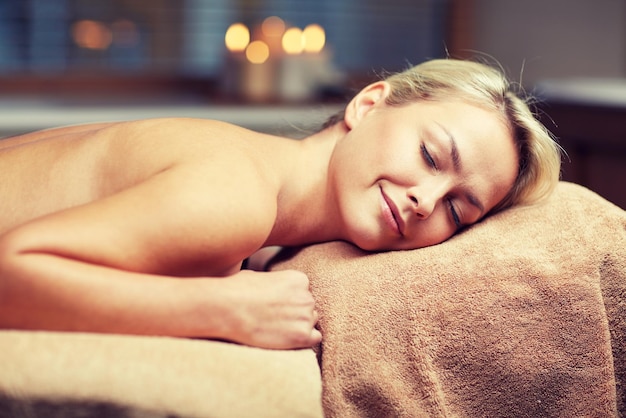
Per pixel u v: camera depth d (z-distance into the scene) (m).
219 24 2.42
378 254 0.94
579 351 0.90
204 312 0.77
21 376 0.67
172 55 2.42
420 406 0.82
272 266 1.02
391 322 0.84
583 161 1.70
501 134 1.00
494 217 1.02
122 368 0.70
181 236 0.78
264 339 0.80
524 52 2.38
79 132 0.99
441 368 0.84
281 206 0.98
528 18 2.37
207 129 0.91
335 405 0.81
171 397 0.70
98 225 0.75
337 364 0.82
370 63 2.51
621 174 1.61
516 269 0.89
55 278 0.72
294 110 2.15
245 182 0.84
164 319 0.76
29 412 0.68
